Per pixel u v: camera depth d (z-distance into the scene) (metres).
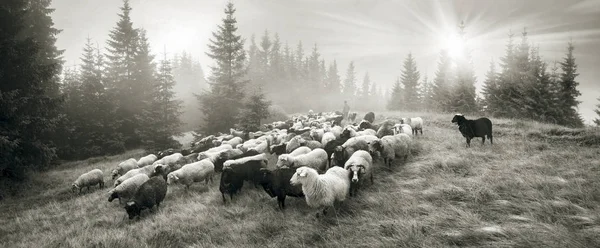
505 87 29.19
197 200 9.25
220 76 27.36
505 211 5.38
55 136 21.92
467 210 5.53
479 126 9.96
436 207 5.91
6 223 9.75
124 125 26.00
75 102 24.14
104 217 8.87
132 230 7.39
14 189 13.68
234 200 8.80
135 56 27.36
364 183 8.37
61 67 23.00
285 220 6.68
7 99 12.60
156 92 23.73
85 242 6.71
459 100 31.88
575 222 4.63
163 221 7.62
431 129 15.45
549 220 4.75
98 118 24.22
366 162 7.89
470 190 6.35
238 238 6.05
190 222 7.32
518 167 7.52
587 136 10.18
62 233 7.87
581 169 6.93
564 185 6.01
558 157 8.04
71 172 17.66
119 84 26.69
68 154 22.80
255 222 6.68
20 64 13.96
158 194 9.05
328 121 20.38
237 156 12.64
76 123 23.53
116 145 23.70
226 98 25.75
